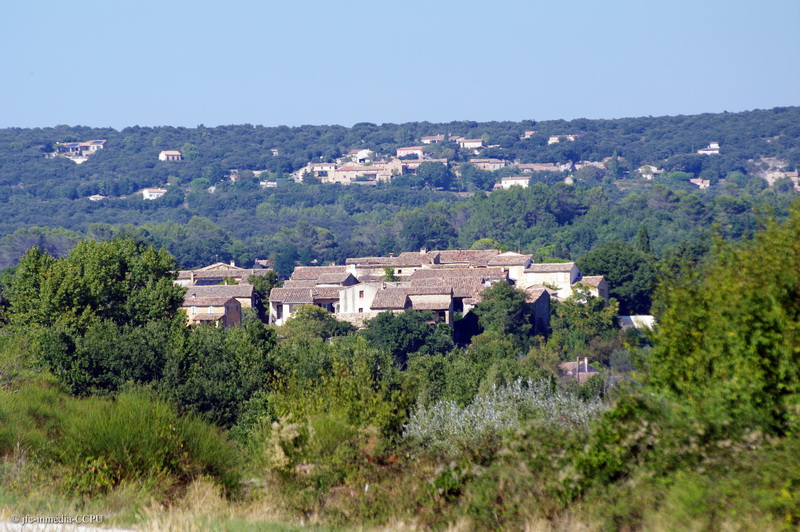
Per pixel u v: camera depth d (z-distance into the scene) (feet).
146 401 216.74
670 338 190.49
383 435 229.25
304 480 195.52
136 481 190.70
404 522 174.91
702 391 179.42
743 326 173.17
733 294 179.42
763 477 147.13
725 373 175.11
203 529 160.45
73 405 273.75
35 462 200.13
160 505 179.22
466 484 180.65
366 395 257.75
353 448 204.74
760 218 201.05
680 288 197.47
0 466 200.03
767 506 142.31
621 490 161.58
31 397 270.26
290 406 250.57
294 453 204.44
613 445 169.99
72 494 183.01
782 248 186.09
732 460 156.87
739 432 165.68
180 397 425.28
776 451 153.07
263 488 199.82
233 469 210.38
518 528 164.35
